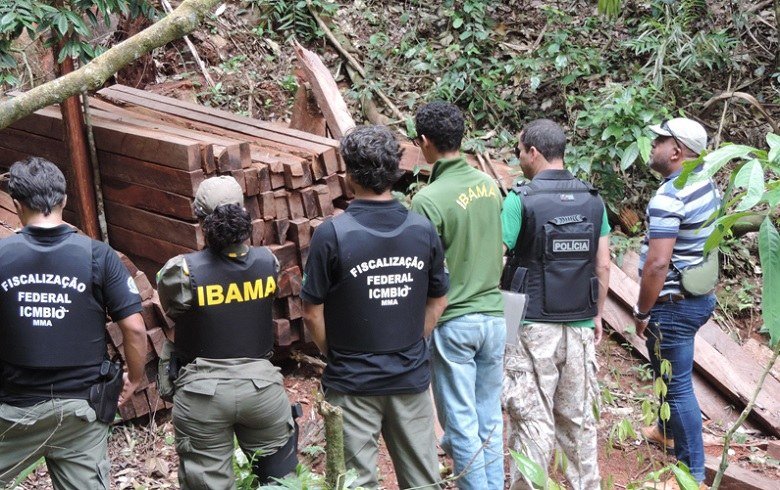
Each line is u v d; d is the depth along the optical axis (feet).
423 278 10.22
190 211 14.23
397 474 10.68
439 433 14.78
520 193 11.80
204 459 10.47
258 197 14.78
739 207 4.65
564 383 12.17
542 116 22.85
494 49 24.44
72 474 10.00
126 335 10.18
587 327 12.08
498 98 22.70
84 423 9.87
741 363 17.39
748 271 19.89
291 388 15.60
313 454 13.80
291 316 15.15
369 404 10.12
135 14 16.33
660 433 14.78
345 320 9.99
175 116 17.70
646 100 20.38
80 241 9.82
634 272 19.08
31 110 6.14
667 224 12.53
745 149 5.01
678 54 21.83
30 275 9.51
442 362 11.36
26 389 9.61
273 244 15.02
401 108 23.38
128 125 15.60
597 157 20.04
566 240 11.66
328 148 15.74
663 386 9.13
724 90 23.20
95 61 6.24
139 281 14.07
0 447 9.68
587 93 22.44
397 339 10.06
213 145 14.33
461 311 11.17
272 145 16.07
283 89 23.85
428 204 10.96
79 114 15.14
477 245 11.19
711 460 13.98
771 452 15.19
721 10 24.43
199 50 24.25
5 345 9.57
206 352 10.26
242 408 10.30
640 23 24.39
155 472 13.39
